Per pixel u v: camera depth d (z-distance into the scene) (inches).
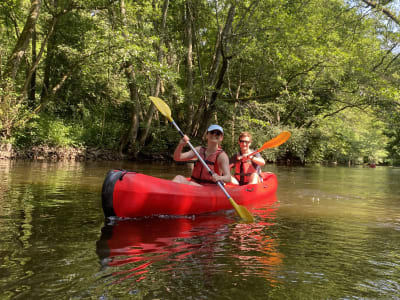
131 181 122.1
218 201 144.3
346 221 127.4
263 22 455.2
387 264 78.3
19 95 410.6
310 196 194.4
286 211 145.3
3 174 243.4
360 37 556.1
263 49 475.5
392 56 581.9
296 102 501.4
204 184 150.8
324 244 93.8
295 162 714.2
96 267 70.1
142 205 122.4
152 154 593.0
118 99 619.8
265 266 73.8
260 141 557.3
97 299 56.0
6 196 154.1
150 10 510.9
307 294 60.5
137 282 63.1
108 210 119.7
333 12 548.1
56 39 536.1
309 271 71.9
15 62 395.2
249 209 148.6
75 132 553.3
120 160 535.2
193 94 543.5
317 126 705.6
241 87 620.4
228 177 144.6
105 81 560.7
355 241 98.2
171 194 128.2
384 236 105.4
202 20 564.1
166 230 105.3
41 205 136.6
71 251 80.4
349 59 487.8
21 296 56.3
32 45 512.7
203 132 533.6
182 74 653.3
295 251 86.0
